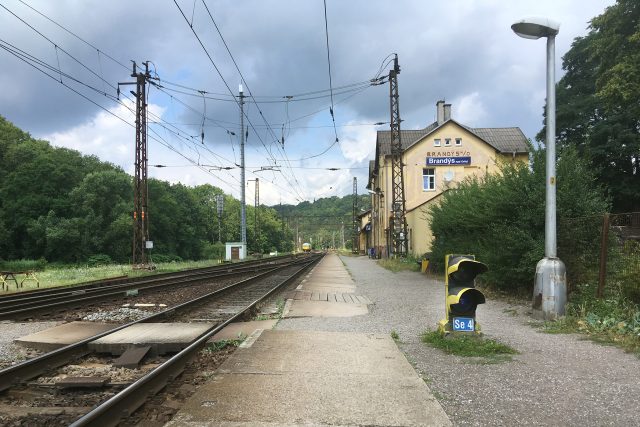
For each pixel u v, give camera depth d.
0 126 66.88
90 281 23.50
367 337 8.19
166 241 79.88
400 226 36.22
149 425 4.62
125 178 68.38
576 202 12.03
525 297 13.38
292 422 4.43
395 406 4.83
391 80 36.41
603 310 9.58
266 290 18.27
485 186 16.41
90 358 7.49
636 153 36.97
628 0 27.17
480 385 5.66
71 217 63.84
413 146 47.28
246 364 6.39
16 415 4.94
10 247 60.56
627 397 5.21
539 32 10.57
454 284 8.16
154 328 9.07
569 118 41.28
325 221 135.88
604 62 29.55
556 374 6.11
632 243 10.90
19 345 8.30
